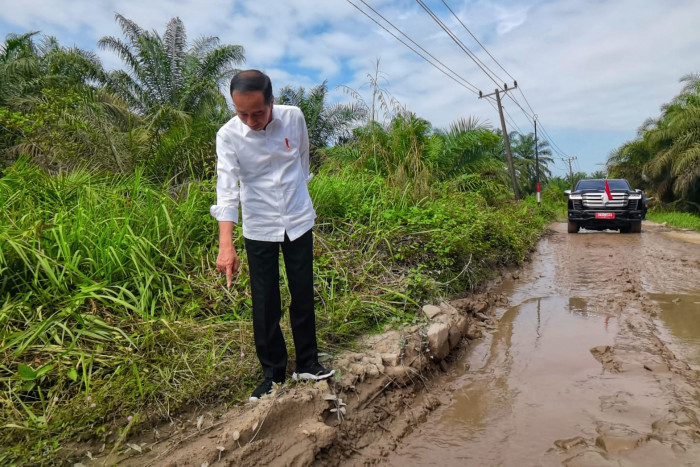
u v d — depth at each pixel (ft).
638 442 7.49
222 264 7.77
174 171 26.48
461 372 10.91
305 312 8.72
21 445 7.06
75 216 12.96
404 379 9.71
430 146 32.17
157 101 58.65
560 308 15.78
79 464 6.83
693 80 86.74
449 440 8.07
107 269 11.26
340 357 10.16
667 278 20.06
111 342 9.58
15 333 9.23
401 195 20.83
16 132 26.09
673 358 10.90
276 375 8.51
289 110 8.25
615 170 116.67
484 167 38.19
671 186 94.58
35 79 46.06
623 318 14.23
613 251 29.43
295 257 8.48
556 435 7.97
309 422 7.71
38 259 10.51
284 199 8.17
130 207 14.40
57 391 8.23
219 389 8.68
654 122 101.09
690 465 6.88
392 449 7.86
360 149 27.89
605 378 10.04
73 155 24.21
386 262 15.85
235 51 60.44
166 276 12.01
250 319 11.16
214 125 27.55
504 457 7.46
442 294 15.30
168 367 8.99
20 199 14.21
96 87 50.85
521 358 11.48
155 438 7.48
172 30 59.41
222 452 6.88
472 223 20.18
